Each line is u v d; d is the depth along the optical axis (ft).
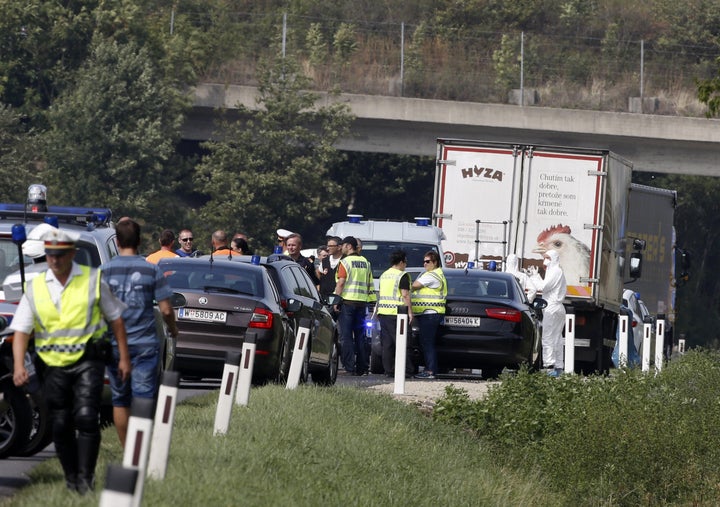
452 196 339.98
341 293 299.58
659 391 254.06
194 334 219.41
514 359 285.64
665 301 501.97
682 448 221.05
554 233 338.13
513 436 231.91
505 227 337.72
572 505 210.38
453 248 340.18
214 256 244.22
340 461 151.12
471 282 296.10
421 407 240.73
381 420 197.26
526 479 210.79
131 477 74.79
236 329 219.82
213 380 258.37
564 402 241.14
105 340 116.37
